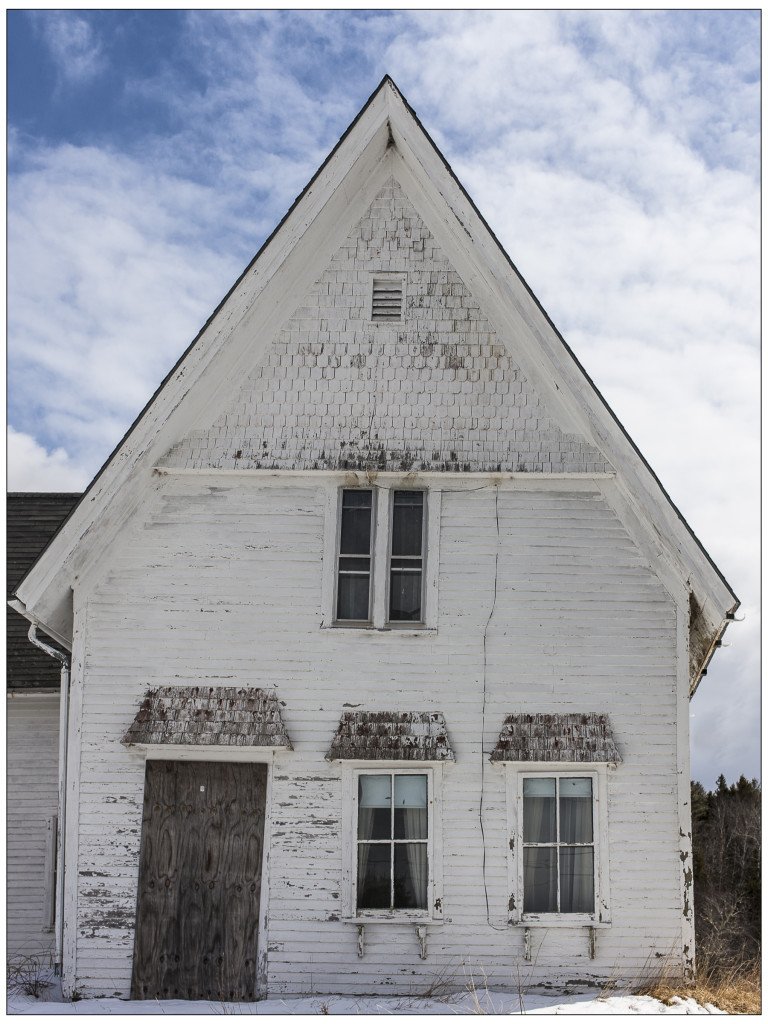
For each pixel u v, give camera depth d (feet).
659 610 45.62
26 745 59.00
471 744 44.78
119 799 44.91
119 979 43.73
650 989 42.83
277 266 45.75
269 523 46.39
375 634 45.52
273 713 44.83
